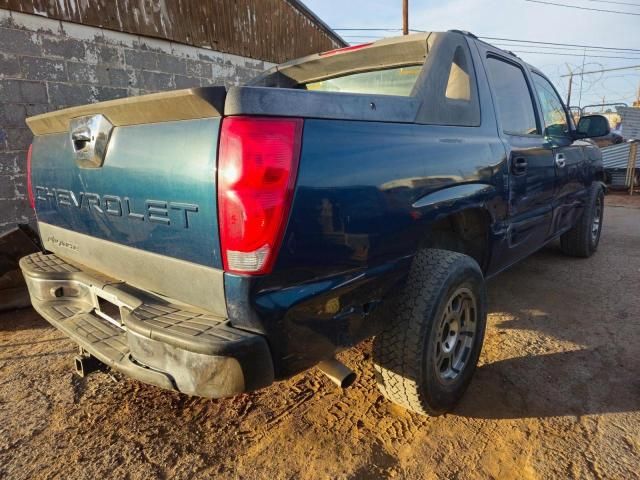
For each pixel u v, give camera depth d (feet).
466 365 8.38
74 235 7.88
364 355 10.37
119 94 18.44
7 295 13.80
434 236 8.95
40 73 15.97
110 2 17.67
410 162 6.87
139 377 5.68
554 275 15.88
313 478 6.79
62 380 9.75
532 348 10.52
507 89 10.85
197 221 5.41
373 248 6.25
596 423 7.88
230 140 4.99
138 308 6.02
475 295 8.36
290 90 5.37
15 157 15.61
